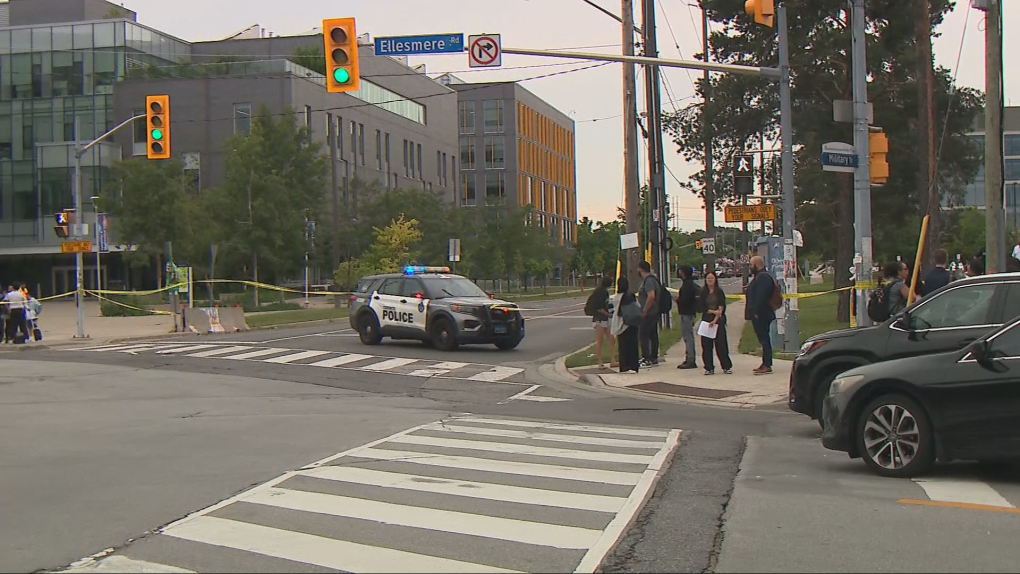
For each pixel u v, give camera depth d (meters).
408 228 51.66
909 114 31.25
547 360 22.16
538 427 12.70
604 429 12.48
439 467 9.68
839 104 16.16
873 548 6.48
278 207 48.38
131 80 64.50
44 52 66.94
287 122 49.84
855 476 9.07
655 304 19.36
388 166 77.12
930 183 24.38
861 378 9.13
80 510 8.08
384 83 77.19
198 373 19.77
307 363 21.39
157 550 6.72
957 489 8.39
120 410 14.59
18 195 65.94
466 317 23.62
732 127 33.31
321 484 8.87
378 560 6.32
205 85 63.69
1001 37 14.80
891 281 15.20
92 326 36.34
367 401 15.70
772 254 22.56
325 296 61.78
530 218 73.12
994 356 8.48
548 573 6.00
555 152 118.25
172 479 9.32
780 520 7.28
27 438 12.08
